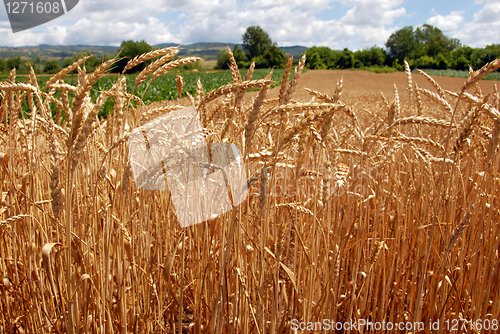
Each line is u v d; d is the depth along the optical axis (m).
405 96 21.98
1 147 3.26
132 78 24.94
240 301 2.37
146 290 2.52
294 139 2.01
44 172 3.02
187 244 3.01
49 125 1.96
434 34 129.00
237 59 109.81
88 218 2.26
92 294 2.18
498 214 2.88
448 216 2.67
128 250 2.19
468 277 2.88
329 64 122.19
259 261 2.63
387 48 131.62
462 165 3.78
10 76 2.43
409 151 3.81
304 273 2.47
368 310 2.87
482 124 2.71
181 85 2.36
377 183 3.28
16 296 2.60
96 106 1.51
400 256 3.26
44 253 1.71
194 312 2.76
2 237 2.47
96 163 2.58
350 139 4.05
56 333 2.47
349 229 2.65
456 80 66.31
